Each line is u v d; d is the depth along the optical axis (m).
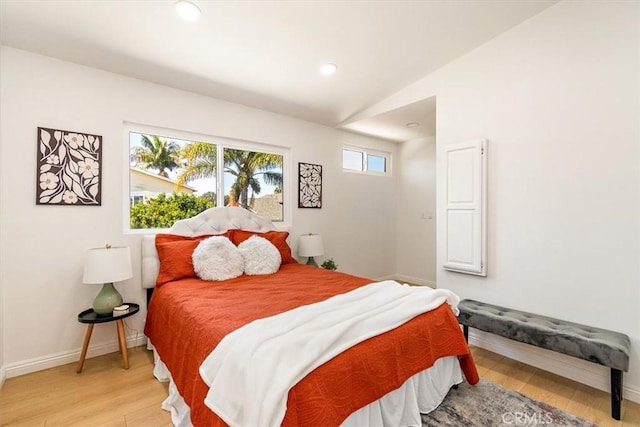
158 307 2.35
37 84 2.31
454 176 2.94
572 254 2.29
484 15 2.40
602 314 2.16
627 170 2.06
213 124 3.25
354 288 2.30
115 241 2.65
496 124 2.70
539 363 2.43
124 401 1.95
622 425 1.76
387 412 1.56
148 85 2.84
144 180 2.89
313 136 4.12
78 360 2.48
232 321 1.62
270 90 3.21
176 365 1.81
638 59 2.01
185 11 2.04
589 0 2.20
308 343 1.30
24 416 1.80
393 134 4.70
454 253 2.95
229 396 1.20
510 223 2.62
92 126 2.54
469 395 2.03
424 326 1.73
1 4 1.87
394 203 5.24
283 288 2.32
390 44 2.63
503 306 2.67
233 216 3.28
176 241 2.81
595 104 2.18
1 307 2.17
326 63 2.81
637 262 2.02
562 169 2.34
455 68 2.97
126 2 1.93
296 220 3.94
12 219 2.21
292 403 1.11
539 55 2.45
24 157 2.25
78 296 2.48
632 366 2.02
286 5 2.09
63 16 2.00
